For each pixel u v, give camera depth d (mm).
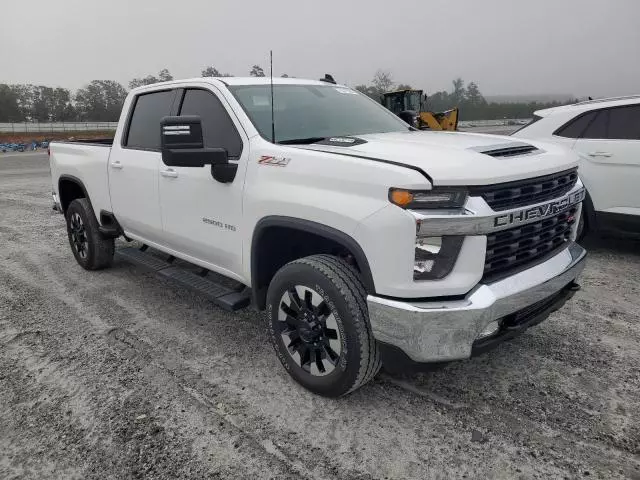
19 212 9562
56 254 6527
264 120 3570
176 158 3182
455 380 3332
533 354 3635
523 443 2723
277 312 3264
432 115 18469
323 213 2828
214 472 2578
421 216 2484
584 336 3893
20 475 2605
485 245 2588
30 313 4598
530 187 2793
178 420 2994
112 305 4754
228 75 4230
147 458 2691
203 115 3893
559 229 3184
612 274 5262
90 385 3391
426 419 2943
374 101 4684
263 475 2549
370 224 2604
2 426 2992
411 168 2570
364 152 2885
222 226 3641
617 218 5633
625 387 3207
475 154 2791
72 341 4035
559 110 6133
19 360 3748
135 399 3215
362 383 2951
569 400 3084
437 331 2543
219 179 3496
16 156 27781
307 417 2986
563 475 2492
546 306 3076
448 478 2498
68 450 2771
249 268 3510
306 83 4305
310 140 3508
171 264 4559
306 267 2990
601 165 5656
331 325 2934
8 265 6070
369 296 2674
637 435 2756
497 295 2627
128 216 4789
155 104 4469
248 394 3234
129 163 4605
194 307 4680
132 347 3910
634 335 3900
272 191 3146
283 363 3326
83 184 5395
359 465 2598
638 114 5539
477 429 2846
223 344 3936
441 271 2553
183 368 3584
